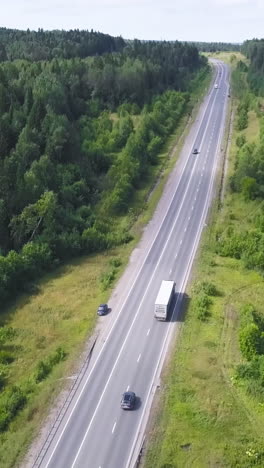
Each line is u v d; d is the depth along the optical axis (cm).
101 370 7825
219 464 6056
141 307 9419
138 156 15938
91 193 14425
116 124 18675
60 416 6950
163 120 19762
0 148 14300
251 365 7506
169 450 6247
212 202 13638
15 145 14625
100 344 8450
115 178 14725
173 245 11694
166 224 12675
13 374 8025
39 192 12550
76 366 7950
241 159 14388
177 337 8469
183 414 6800
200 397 7112
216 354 8012
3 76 17025
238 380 7388
